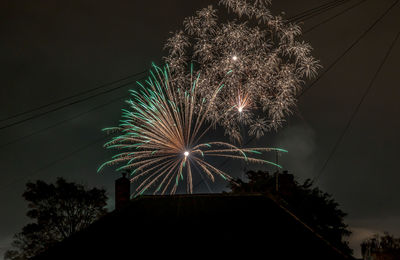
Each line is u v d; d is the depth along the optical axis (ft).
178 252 55.72
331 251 55.57
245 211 62.64
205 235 58.18
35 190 139.33
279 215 61.52
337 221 120.88
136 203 66.18
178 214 62.85
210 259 54.34
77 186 142.92
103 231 60.95
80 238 60.08
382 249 132.36
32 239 136.56
